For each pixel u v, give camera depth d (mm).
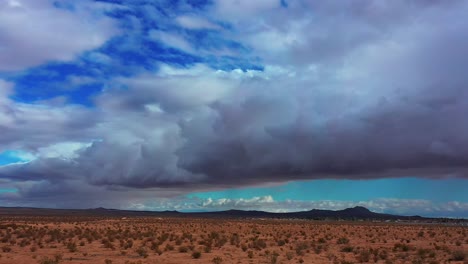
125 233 60594
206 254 37094
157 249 38250
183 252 38469
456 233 74750
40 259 32406
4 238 48906
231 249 42094
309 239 57500
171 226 90188
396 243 48844
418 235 66062
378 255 36250
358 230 83250
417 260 31906
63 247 42156
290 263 31281
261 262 31891
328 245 48031
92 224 93562
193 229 79000
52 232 59500
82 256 34906
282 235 64625
